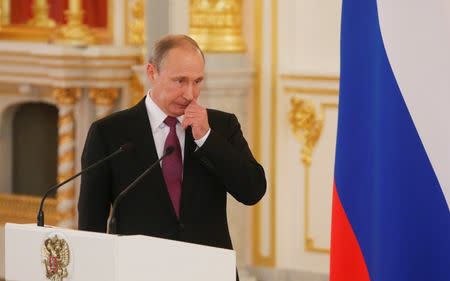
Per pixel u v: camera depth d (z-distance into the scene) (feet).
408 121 32.42
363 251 33.78
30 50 70.54
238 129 33.76
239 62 64.28
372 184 33.60
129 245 24.58
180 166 32.42
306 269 64.85
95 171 32.53
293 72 63.21
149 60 32.22
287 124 64.44
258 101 65.05
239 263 66.08
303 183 64.39
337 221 34.17
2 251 71.31
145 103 32.99
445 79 32.12
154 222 32.07
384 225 32.94
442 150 32.27
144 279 24.82
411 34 32.32
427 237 32.63
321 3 62.64
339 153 34.12
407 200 32.65
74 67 69.67
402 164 32.58
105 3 73.15
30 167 79.15
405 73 32.37
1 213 77.15
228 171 31.58
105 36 73.31
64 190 71.72
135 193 32.24
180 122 32.53
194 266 25.39
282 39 64.03
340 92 34.14
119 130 32.58
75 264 25.22
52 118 78.33
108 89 70.44
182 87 31.55
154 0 66.39
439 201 32.37
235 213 65.46
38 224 28.12
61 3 74.38
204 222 32.42
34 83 72.59
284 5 63.82
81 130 71.36
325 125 63.10
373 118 33.45
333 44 62.49
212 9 64.18
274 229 65.57
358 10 33.63
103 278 24.67
